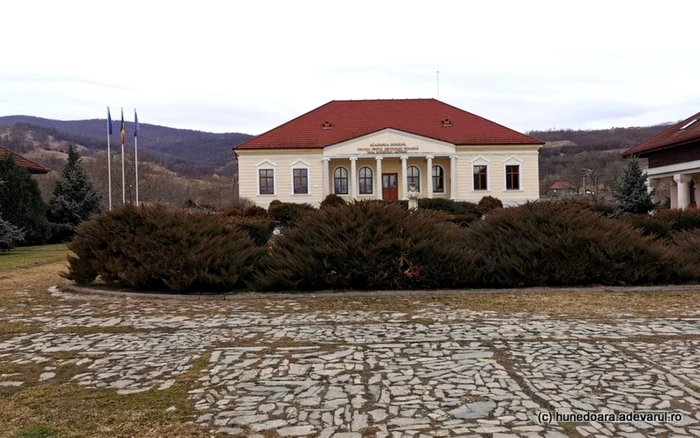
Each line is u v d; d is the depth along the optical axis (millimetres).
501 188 42312
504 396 4215
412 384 4520
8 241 19281
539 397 4188
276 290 9828
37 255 18344
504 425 3678
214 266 9711
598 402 4074
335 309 8094
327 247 9750
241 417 3881
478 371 4844
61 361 5336
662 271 9906
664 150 32562
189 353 5594
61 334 6523
